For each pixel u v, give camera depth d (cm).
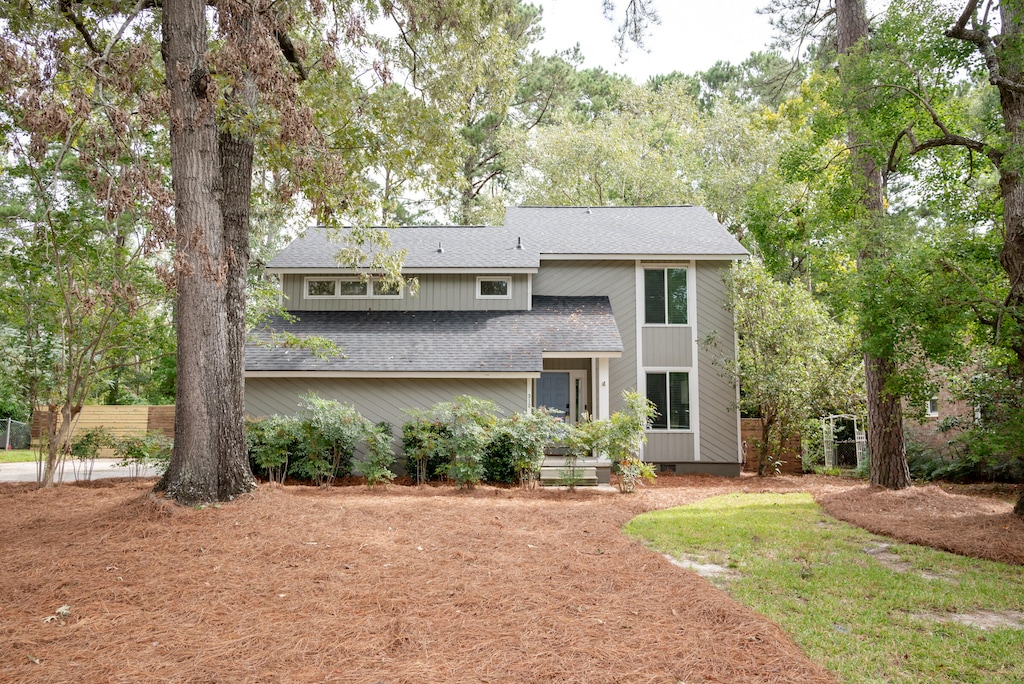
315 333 1677
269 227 2742
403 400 1588
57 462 1273
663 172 3158
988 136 986
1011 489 1393
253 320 1488
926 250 980
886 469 1346
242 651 449
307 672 416
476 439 1318
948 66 1048
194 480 930
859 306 1081
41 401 1373
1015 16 909
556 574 657
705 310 1859
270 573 639
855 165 1338
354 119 1256
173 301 1323
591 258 1862
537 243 1939
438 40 1228
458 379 1587
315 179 1133
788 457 1920
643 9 1115
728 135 3222
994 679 439
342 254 1436
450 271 1795
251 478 1013
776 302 1742
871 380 1384
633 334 1856
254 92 1058
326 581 617
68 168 1162
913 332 974
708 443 1811
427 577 635
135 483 1318
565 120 3350
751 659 446
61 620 507
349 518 910
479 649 456
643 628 502
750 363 1705
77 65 815
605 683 406
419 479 1450
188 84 912
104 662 428
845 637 514
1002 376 1086
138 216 1034
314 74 1230
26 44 783
